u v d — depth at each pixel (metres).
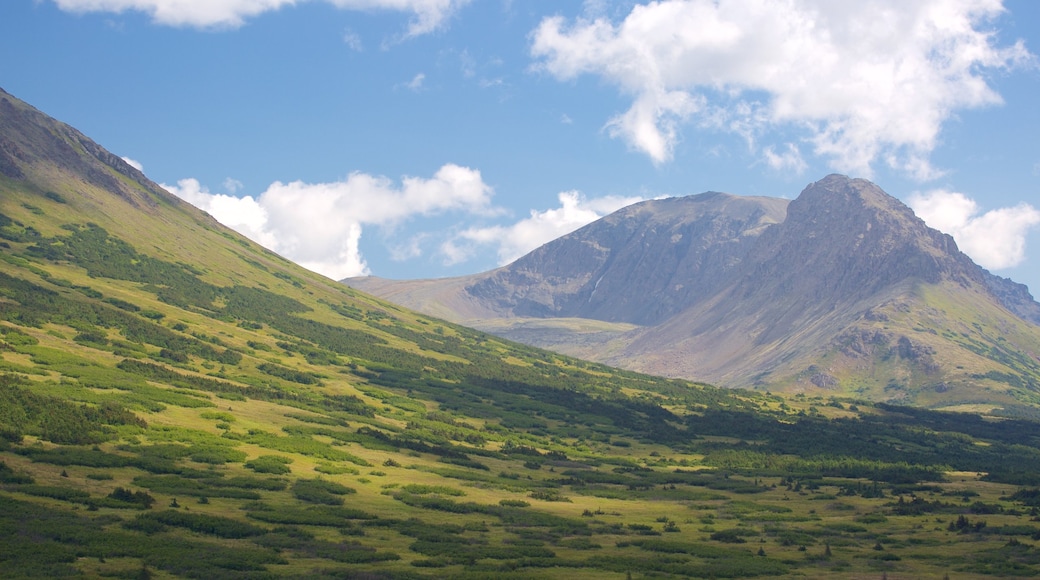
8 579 91.50
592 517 157.12
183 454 160.12
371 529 132.00
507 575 107.19
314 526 129.62
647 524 153.38
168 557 104.50
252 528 122.62
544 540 134.88
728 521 159.50
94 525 115.12
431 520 142.62
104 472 141.38
